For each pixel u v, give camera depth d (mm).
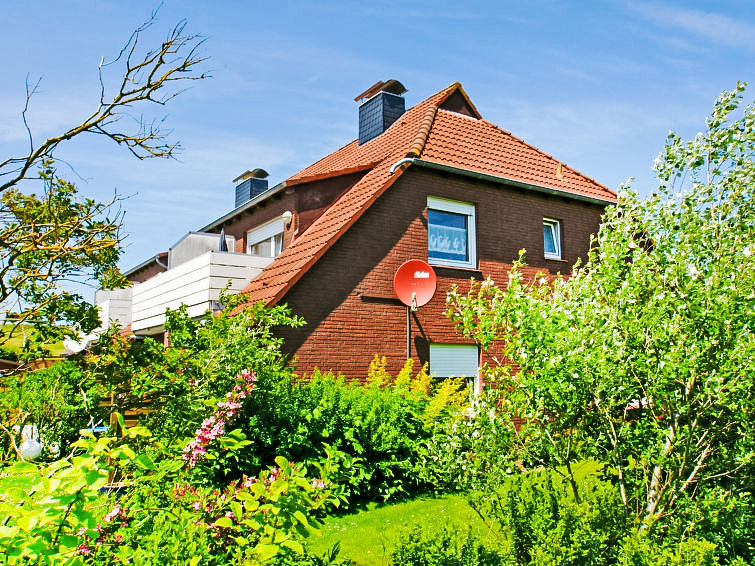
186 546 2814
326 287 10648
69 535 2160
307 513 3148
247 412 7746
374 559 5672
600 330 4477
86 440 2549
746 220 4516
